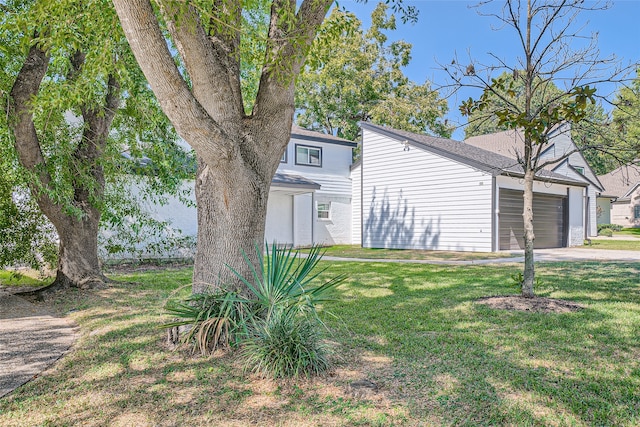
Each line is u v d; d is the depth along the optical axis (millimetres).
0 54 6609
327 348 3691
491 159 16172
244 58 5820
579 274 8828
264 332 3555
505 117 5664
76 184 7867
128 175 9820
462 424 2621
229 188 4125
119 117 8281
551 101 5148
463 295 6703
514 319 5094
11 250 8398
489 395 3010
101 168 8219
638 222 31172
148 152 8547
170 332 4297
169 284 8406
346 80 25688
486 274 9000
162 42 3236
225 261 4262
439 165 14922
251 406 2910
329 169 19531
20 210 8398
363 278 8703
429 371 3473
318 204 19141
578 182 17359
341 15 4770
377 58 27031
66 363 3896
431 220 15117
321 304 6062
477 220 13906
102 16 4605
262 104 4312
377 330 4719
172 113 3375
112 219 8914
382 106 24844
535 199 16031
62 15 4625
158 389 3221
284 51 4055
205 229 4410
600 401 2902
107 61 5094
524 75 5852
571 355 3820
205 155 3691
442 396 3000
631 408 2797
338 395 3045
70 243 7973
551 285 7496
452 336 4438
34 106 5953
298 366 3355
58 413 2875
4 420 2781
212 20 4348
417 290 7281
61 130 7520
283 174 17672
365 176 17344
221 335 4086
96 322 5449
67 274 7914
